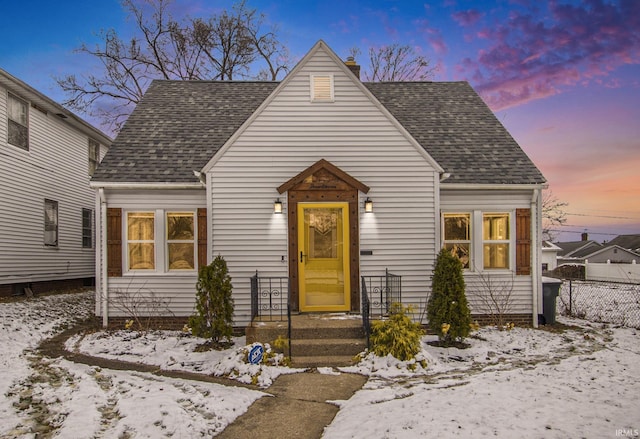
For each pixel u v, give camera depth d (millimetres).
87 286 18344
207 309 8203
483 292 10383
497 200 10453
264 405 5547
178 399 5496
